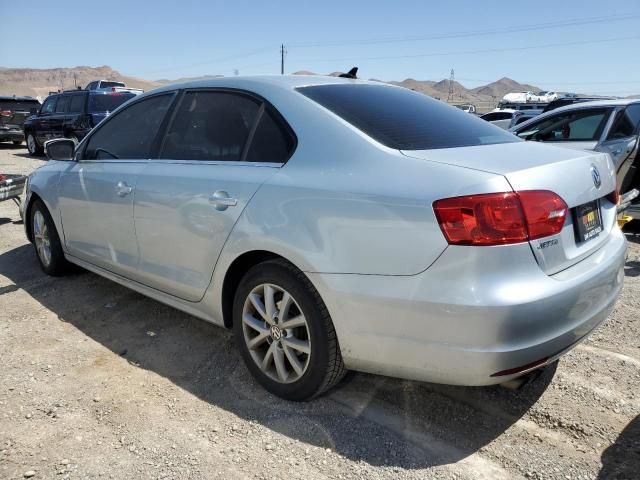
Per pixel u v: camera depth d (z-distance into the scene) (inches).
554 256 88.0
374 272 89.4
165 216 124.6
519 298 81.4
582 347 130.7
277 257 106.1
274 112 112.1
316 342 99.5
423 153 95.1
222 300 116.8
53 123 618.5
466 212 81.9
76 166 161.3
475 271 81.7
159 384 116.6
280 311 104.8
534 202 84.4
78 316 152.5
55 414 105.0
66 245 170.2
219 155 119.3
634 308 154.6
